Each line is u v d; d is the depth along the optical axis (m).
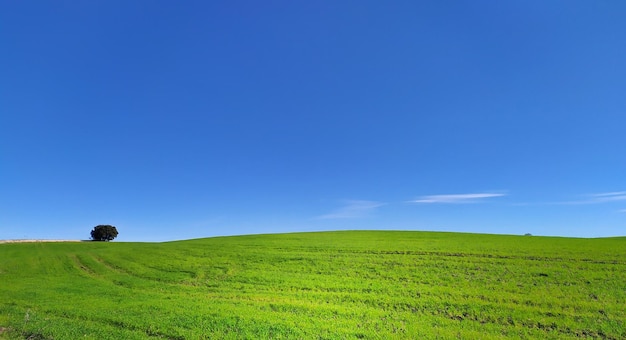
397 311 26.12
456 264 39.59
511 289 30.42
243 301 29.09
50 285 38.19
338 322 23.16
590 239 59.50
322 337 20.55
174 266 46.06
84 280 41.22
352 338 20.44
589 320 23.48
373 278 35.47
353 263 41.84
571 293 29.00
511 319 24.09
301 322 23.02
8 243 86.06
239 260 47.06
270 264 43.72
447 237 62.97
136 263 49.97
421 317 24.61
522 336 21.36
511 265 38.31
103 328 22.25
